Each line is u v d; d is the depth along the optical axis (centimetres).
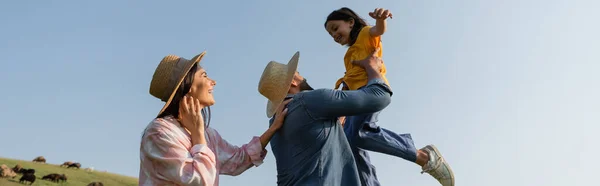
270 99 458
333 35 565
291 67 454
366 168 502
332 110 411
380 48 522
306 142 411
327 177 402
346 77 514
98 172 2170
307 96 418
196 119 402
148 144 393
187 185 377
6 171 1906
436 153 545
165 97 418
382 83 440
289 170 420
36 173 1992
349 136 498
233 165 436
